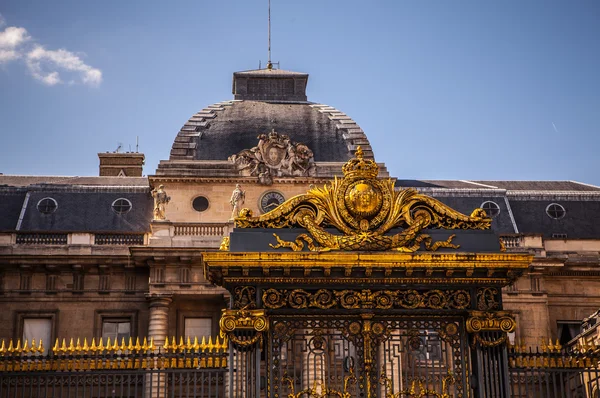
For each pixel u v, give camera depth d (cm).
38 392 2602
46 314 6391
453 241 2639
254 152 6875
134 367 2612
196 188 6806
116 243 6544
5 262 6381
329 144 7162
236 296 2602
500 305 2628
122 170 8262
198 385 4094
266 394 2558
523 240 6706
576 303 6688
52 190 7025
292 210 2644
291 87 7788
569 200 7350
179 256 6338
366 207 2623
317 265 2562
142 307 6431
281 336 2606
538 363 2636
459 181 7688
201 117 7256
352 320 2630
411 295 2622
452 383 2611
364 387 2580
